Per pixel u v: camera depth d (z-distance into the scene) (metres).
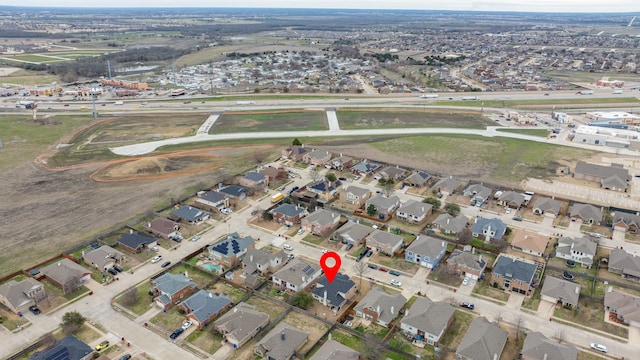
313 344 76.94
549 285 90.19
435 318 79.25
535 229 118.19
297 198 133.75
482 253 107.06
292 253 106.50
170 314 84.88
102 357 71.00
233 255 101.38
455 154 176.88
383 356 74.25
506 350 75.69
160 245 109.50
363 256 105.44
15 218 122.75
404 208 123.00
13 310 84.19
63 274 92.88
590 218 120.44
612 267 98.69
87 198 136.12
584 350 76.12
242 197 134.62
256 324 79.69
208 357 74.38
